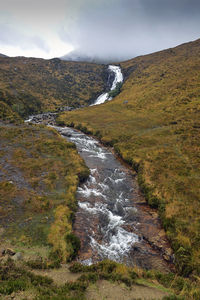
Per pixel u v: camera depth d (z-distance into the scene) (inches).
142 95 3248.0
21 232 511.8
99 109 3125.0
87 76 5851.4
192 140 1390.3
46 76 5017.2
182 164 1062.4
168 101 2620.6
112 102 3656.5
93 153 1486.2
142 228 641.6
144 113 2516.0
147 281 367.6
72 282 312.0
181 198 753.6
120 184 989.8
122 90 4276.6
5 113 2265.0
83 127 2218.3
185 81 2925.7
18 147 1190.3
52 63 6058.1
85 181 973.8
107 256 512.1
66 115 2842.0
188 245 512.4
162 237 594.2
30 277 303.4
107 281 339.9
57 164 1025.5
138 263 498.3
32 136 1466.5
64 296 252.2
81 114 2849.4
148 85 3599.9
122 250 541.6
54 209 647.8
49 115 3043.8
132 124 2116.1
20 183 776.3
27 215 593.0
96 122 2359.7
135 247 557.6
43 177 868.0
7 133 1433.3
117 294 301.0
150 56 5703.7
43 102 3636.8
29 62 5605.3
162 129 1814.7
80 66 6441.9
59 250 462.0
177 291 336.2
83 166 1079.0
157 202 764.0
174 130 1694.1
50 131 1732.3
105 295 293.7
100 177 1050.1
